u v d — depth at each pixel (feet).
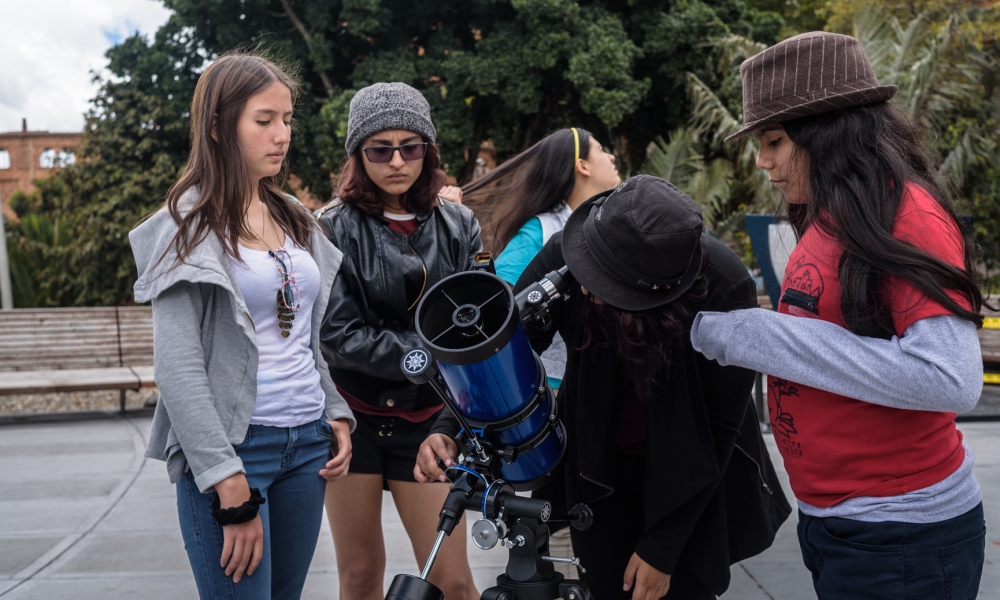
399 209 7.61
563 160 7.45
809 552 4.83
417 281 7.33
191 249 5.19
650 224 4.36
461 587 7.22
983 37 32.04
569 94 41.81
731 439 5.13
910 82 28.89
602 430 5.15
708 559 5.40
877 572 4.30
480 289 4.75
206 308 5.39
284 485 5.79
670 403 4.89
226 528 5.13
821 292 4.35
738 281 4.99
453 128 38.60
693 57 40.88
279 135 5.67
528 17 37.52
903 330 4.08
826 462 4.43
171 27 44.34
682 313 4.74
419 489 7.25
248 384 5.42
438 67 39.68
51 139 122.93
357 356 6.87
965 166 29.96
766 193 30.60
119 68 45.37
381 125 7.09
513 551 4.69
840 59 4.52
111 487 14.49
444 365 4.40
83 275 44.75
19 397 26.00
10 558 11.02
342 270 7.20
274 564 5.93
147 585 10.09
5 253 35.12
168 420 5.57
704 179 32.55
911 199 4.17
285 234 6.07
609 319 4.82
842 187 4.27
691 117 40.40
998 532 10.94
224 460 5.09
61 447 17.83
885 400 4.01
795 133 4.59
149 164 45.39
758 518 5.63
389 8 40.22
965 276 3.93
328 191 41.11
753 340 4.30
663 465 4.97
